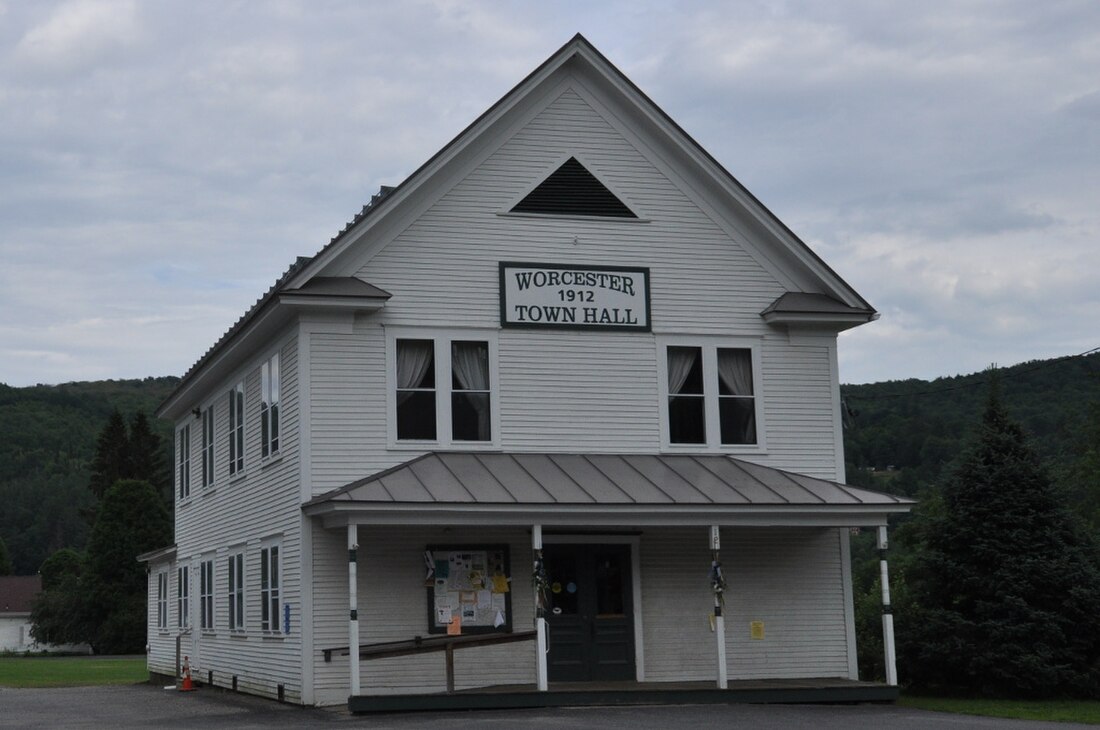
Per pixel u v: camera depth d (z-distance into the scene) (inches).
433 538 872.9
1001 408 1006.4
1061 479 977.5
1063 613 929.5
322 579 847.1
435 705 776.3
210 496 1173.7
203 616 1195.3
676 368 951.6
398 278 892.6
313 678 835.4
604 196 946.1
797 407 969.5
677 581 922.7
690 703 825.5
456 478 837.2
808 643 940.0
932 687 968.9
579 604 899.4
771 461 956.0
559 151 940.6
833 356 984.9
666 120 946.7
